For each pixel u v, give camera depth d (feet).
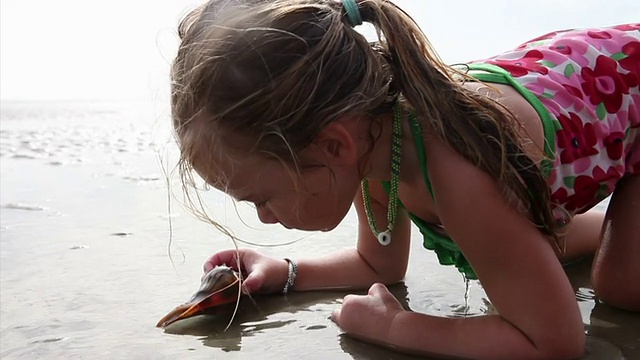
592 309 2.79
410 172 2.48
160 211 4.42
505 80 2.58
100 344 2.54
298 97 2.20
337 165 2.32
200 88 2.23
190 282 3.15
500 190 2.29
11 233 3.91
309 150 2.26
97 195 4.92
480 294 3.00
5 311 2.84
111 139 8.38
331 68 2.23
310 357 2.44
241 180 2.31
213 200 4.70
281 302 2.94
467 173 2.30
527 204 2.31
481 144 2.29
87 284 3.13
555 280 2.30
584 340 2.38
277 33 2.21
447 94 2.34
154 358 2.43
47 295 3.01
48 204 4.64
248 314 2.82
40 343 2.56
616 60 2.78
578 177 2.62
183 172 2.39
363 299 2.64
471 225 2.30
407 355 2.46
